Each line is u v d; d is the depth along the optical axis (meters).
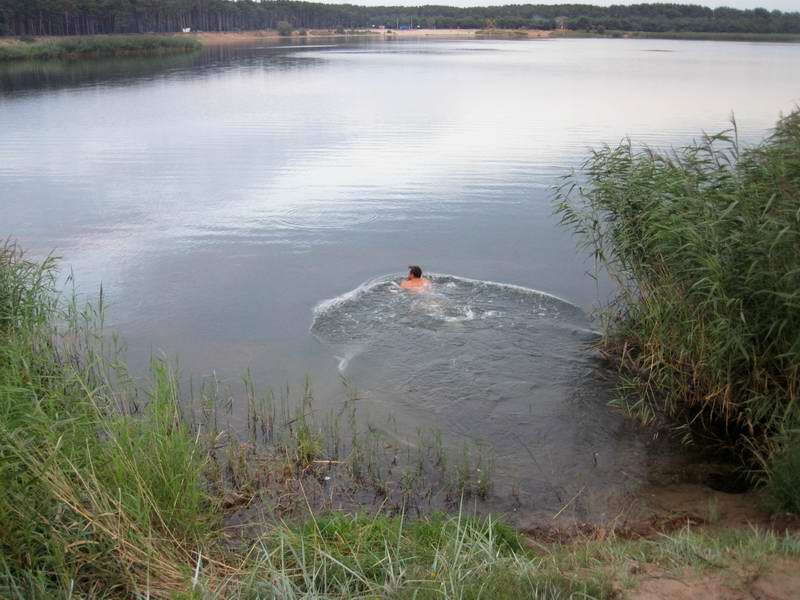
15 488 5.54
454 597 4.97
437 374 11.16
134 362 11.35
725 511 7.74
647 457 9.10
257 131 34.38
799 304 8.43
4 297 10.88
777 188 9.41
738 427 9.84
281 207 21.25
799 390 8.99
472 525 6.83
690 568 5.64
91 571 5.50
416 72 68.88
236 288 14.89
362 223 19.75
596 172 12.94
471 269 16.14
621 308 13.23
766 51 105.25
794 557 5.73
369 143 31.02
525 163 26.42
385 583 5.40
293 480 8.30
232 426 9.52
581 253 17.25
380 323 13.12
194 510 6.52
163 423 7.22
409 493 8.08
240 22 169.25
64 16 99.31
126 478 6.28
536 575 5.48
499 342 12.34
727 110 37.44
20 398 6.77
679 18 184.12
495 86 54.44
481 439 9.44
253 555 6.39
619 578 5.50
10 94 47.25
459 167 26.14
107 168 26.14
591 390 10.79
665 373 10.55
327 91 51.56
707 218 9.91
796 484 7.31
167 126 35.53
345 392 10.55
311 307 13.87
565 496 8.20
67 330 12.12
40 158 27.67
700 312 9.90
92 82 56.09
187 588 5.35
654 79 57.88
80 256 16.70
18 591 4.88
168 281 15.23
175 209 20.92
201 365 11.36
